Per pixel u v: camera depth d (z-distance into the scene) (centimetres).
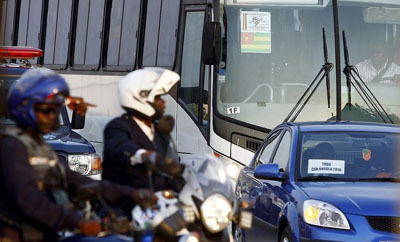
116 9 5300
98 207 1692
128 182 1689
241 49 4512
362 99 4481
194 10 4716
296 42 4509
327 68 4481
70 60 5550
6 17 5934
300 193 2784
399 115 4478
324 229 2645
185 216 1569
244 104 4488
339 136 3045
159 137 1741
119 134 1700
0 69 3509
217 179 1577
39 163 1473
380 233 2619
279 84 4497
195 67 4666
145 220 1502
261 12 4525
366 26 4519
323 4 4531
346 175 2930
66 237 1510
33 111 1485
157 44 4978
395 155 2986
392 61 4509
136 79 1708
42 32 5759
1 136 1459
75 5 5578
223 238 1622
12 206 1448
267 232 2981
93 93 5381
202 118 4559
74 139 3578
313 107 4481
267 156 3284
